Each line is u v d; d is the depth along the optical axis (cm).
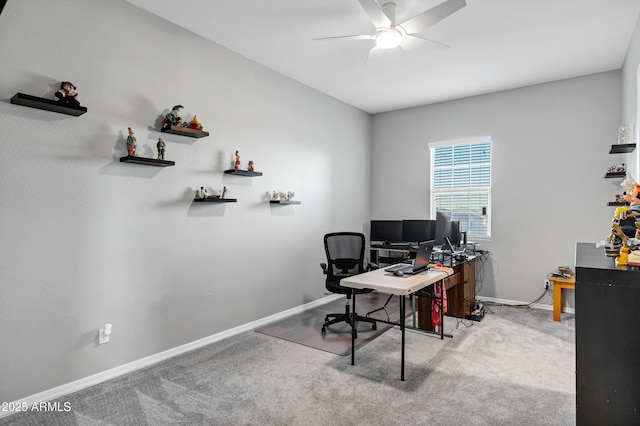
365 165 610
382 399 249
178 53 329
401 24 274
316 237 500
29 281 241
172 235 324
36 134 243
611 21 318
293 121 459
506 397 251
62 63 254
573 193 457
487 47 369
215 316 362
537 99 479
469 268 446
